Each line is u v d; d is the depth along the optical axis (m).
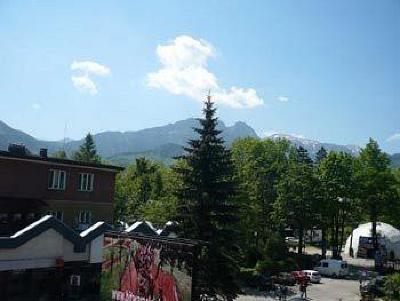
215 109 36.56
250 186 64.81
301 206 66.19
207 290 32.28
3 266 28.39
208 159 35.19
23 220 38.16
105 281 26.81
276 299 42.19
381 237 74.44
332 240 73.19
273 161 81.38
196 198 34.78
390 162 74.31
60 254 31.80
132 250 25.41
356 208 71.94
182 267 22.44
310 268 63.09
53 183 41.03
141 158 87.88
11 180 37.88
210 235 33.62
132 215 73.31
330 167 68.62
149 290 23.91
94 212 44.28
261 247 58.91
